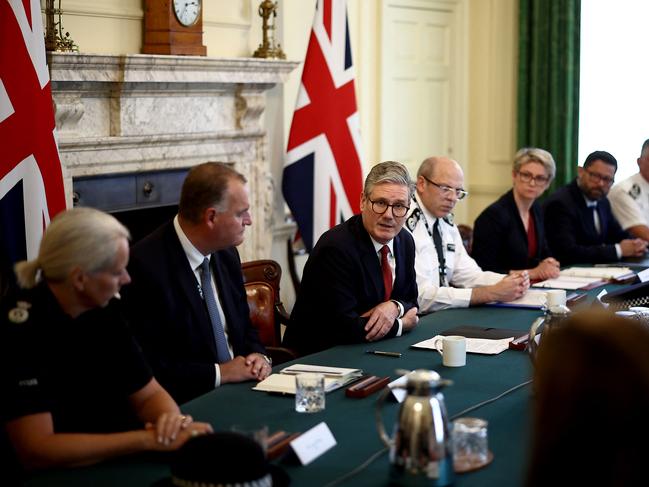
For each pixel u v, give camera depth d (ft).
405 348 9.66
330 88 16.51
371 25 20.18
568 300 11.67
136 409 7.29
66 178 13.24
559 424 3.43
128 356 7.23
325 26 16.47
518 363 8.94
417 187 12.81
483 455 6.20
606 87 21.39
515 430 6.93
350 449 6.52
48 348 6.50
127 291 8.82
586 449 3.41
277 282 12.47
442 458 5.76
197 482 5.47
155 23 14.38
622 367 3.34
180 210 9.02
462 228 16.52
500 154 22.80
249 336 9.84
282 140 17.56
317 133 16.47
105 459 6.35
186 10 14.51
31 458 6.25
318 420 7.19
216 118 15.65
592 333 3.42
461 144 22.93
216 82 15.12
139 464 6.31
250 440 5.65
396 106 21.01
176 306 8.88
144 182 14.65
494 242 14.69
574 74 21.42
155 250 8.95
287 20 17.40
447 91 22.41
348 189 16.78
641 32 20.89
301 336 10.64
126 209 14.39
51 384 6.54
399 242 11.00
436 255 12.72
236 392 8.07
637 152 21.27
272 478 5.89
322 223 16.55
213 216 8.86
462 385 8.18
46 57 12.25
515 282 11.85
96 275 6.52
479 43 22.77
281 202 17.63
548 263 13.47
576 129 21.62
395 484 5.82
